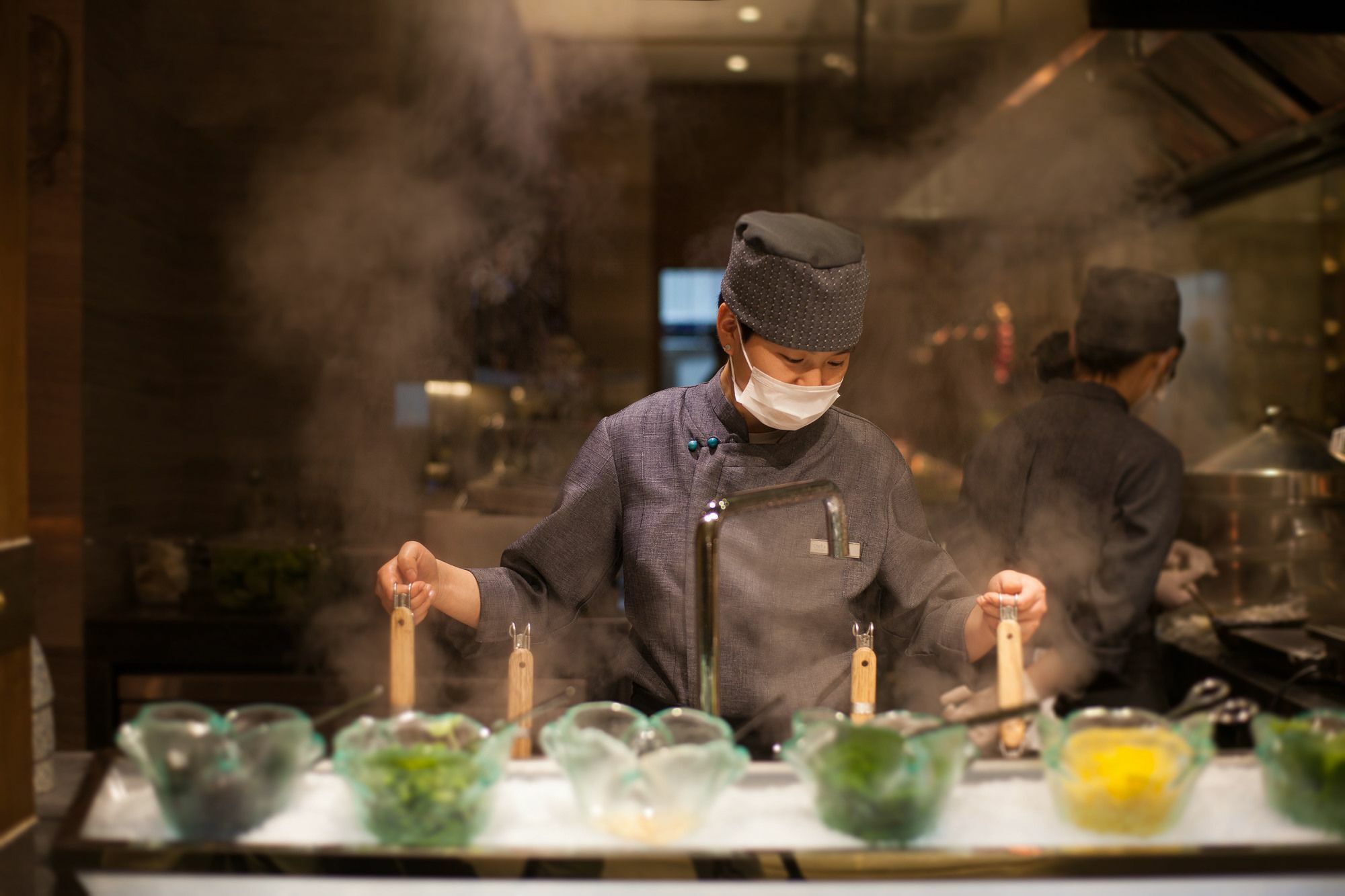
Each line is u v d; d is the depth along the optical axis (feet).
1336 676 6.05
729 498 3.60
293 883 2.90
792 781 3.49
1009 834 3.10
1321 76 8.29
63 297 8.68
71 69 8.59
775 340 4.29
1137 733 3.13
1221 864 2.94
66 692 8.68
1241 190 10.88
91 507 8.84
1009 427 7.09
